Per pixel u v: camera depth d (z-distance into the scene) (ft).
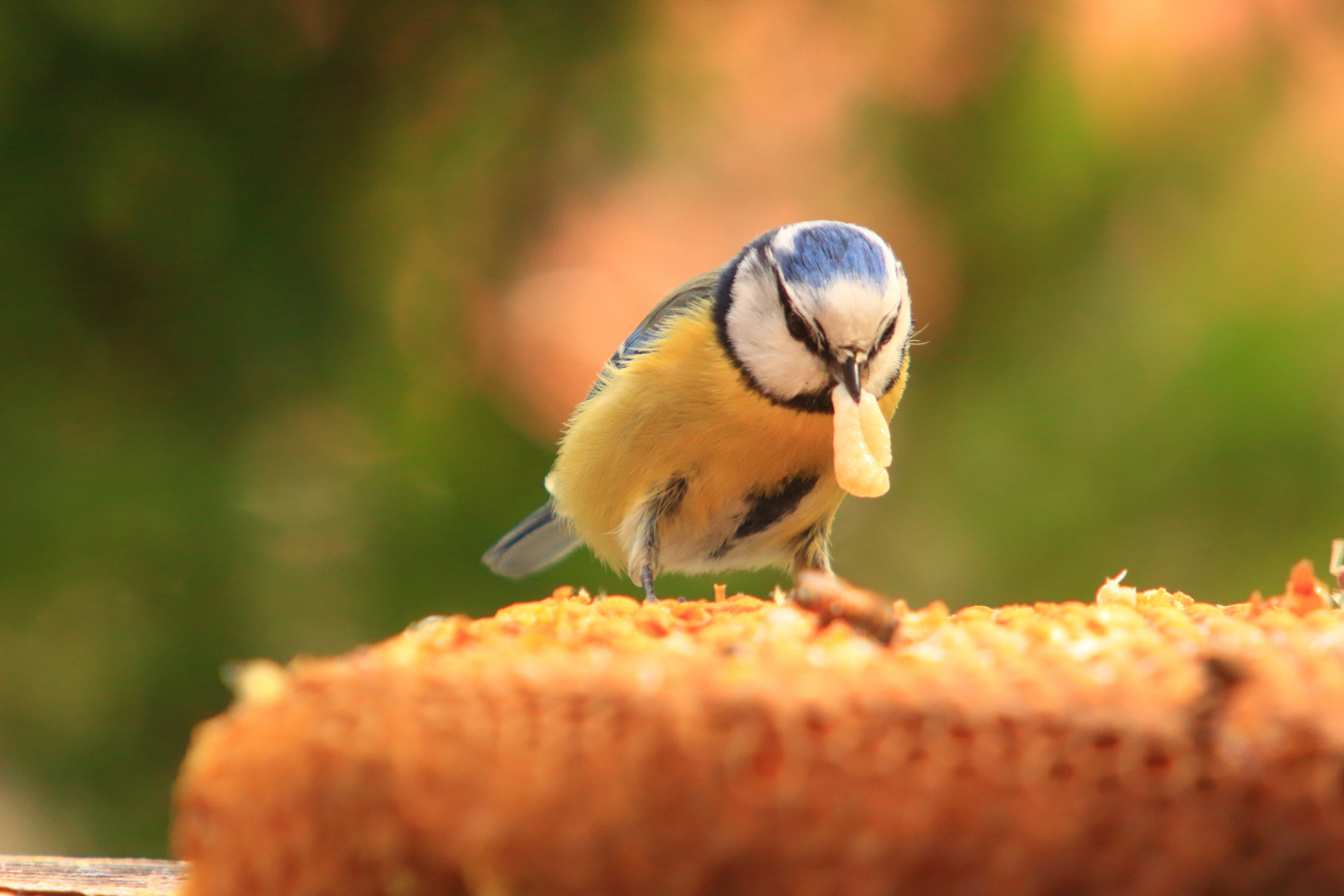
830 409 7.66
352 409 7.86
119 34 7.80
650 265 7.89
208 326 7.82
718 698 6.11
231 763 6.52
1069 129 7.87
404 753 6.20
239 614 7.81
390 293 7.88
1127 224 7.87
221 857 6.53
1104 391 7.86
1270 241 7.85
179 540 7.80
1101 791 6.10
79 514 7.79
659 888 6.11
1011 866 6.12
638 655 6.73
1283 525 7.84
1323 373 7.82
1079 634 7.38
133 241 7.82
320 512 7.84
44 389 7.81
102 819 7.80
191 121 7.83
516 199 7.89
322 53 7.86
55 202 7.81
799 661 6.56
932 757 6.09
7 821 7.80
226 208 7.83
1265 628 7.38
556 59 7.86
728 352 7.66
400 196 7.88
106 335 7.83
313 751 6.30
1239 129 7.87
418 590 7.84
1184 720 6.14
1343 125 7.86
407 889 6.30
